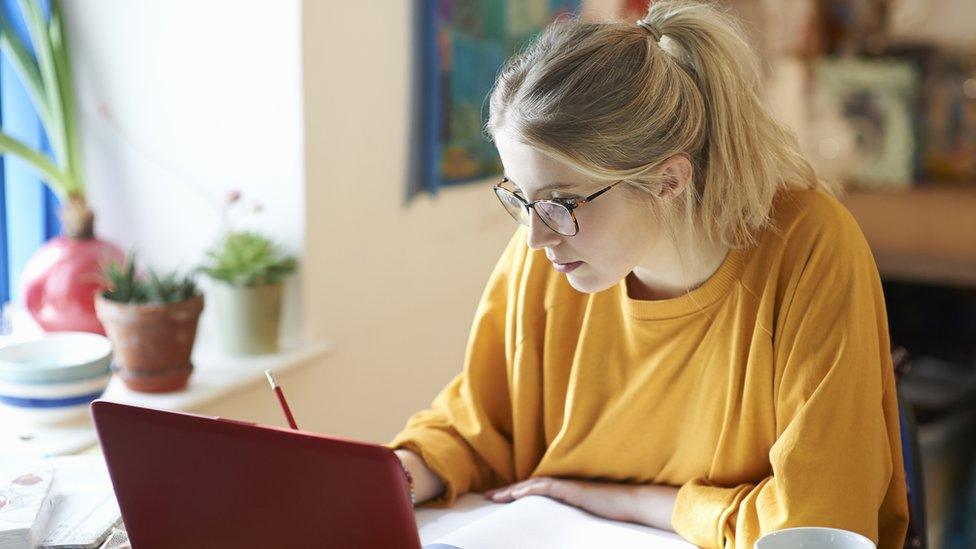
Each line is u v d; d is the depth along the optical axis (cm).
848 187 335
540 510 133
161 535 106
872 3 328
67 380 163
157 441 101
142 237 218
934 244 325
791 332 124
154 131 212
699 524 126
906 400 143
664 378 134
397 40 224
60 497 127
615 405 137
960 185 325
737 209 125
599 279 124
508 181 126
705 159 125
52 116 200
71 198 199
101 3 210
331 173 209
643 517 134
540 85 117
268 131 203
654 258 130
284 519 99
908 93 324
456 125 245
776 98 332
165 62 208
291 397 208
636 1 306
